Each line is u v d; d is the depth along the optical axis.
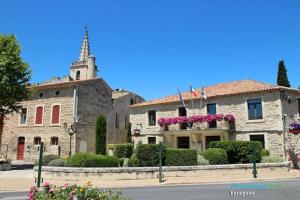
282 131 24.88
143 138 32.84
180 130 29.23
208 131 27.75
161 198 11.57
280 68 38.47
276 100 25.52
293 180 18.20
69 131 31.30
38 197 5.70
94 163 18.41
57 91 33.75
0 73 24.92
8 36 26.38
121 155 23.86
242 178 18.70
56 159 20.39
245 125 26.89
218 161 20.25
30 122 34.81
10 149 35.47
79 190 5.67
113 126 38.59
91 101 34.75
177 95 33.41
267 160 21.92
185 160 19.30
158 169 18.25
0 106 26.73
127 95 42.53
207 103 29.42
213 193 12.90
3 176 20.22
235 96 27.80
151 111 33.12
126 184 16.38
